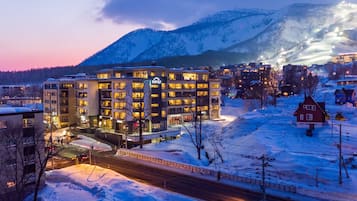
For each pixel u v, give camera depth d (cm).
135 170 6006
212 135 8925
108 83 10531
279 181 4847
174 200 4359
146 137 9150
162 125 10150
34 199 4284
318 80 18425
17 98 19275
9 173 4469
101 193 4538
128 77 10000
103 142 9206
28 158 4725
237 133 8325
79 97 11306
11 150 4506
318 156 5644
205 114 12519
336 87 14888
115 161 6775
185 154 6981
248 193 4644
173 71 11338
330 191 4409
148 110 9812
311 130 7050
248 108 15300
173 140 8781
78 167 6169
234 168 5803
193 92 12019
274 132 7388
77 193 4659
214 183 5134
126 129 9506
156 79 10019
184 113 11650
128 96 9688
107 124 10519
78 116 11319
